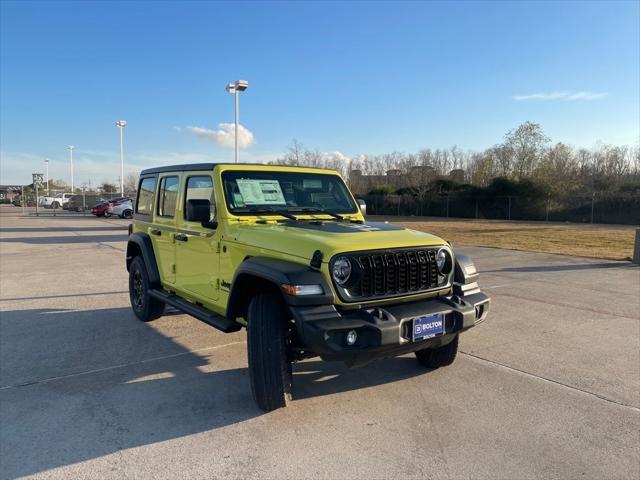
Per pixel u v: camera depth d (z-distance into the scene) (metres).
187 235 5.13
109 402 4.04
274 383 3.71
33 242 17.91
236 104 22.47
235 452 3.26
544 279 9.89
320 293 3.40
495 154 45.69
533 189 36.00
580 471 3.05
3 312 7.14
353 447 3.33
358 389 4.33
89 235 21.09
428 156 54.47
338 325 3.29
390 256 3.74
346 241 3.64
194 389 4.32
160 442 3.39
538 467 3.09
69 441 3.41
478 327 6.36
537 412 3.88
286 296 3.39
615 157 45.91
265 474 3.00
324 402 4.05
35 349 5.43
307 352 3.95
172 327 6.34
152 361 5.05
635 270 11.09
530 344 5.64
